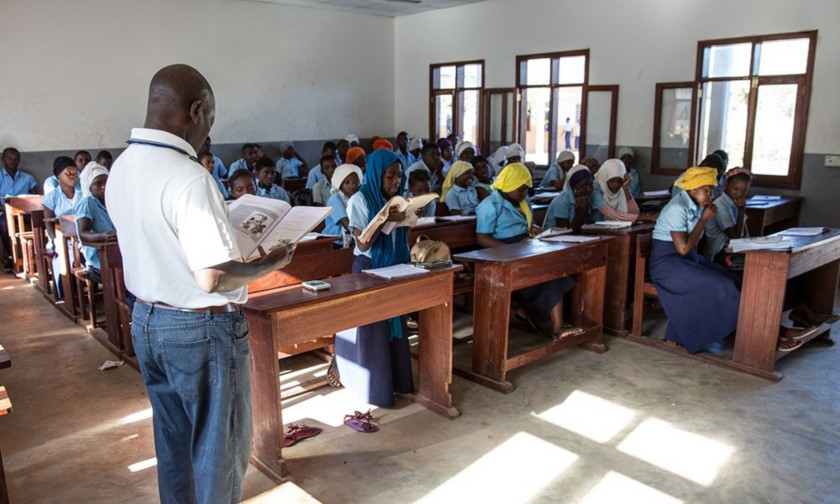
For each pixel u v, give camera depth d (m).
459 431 2.82
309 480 2.42
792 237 3.68
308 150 10.26
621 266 4.08
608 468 2.51
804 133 6.46
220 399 1.56
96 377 3.49
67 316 4.68
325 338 3.53
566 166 7.59
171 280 1.49
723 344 3.98
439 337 2.96
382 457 2.60
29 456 2.62
